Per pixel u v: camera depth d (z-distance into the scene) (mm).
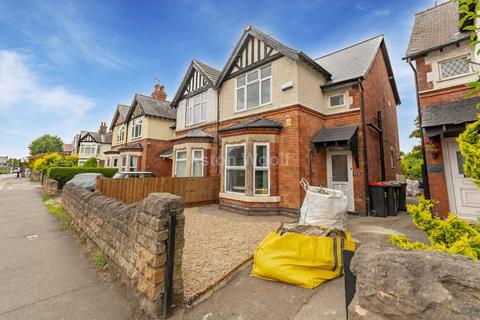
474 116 5070
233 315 2500
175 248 2680
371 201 7945
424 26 7691
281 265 3166
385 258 1470
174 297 2613
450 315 1148
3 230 6023
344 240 3332
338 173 8656
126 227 3309
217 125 11227
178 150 11914
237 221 6840
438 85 6395
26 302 2754
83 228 5285
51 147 64438
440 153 6090
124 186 8172
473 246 1780
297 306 2633
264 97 9219
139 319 2438
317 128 8758
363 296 1486
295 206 7523
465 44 6059
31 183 22047
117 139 22500
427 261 1325
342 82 8633
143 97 19141
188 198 9555
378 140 10000
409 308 1271
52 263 3918
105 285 3180
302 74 8273
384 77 11859
